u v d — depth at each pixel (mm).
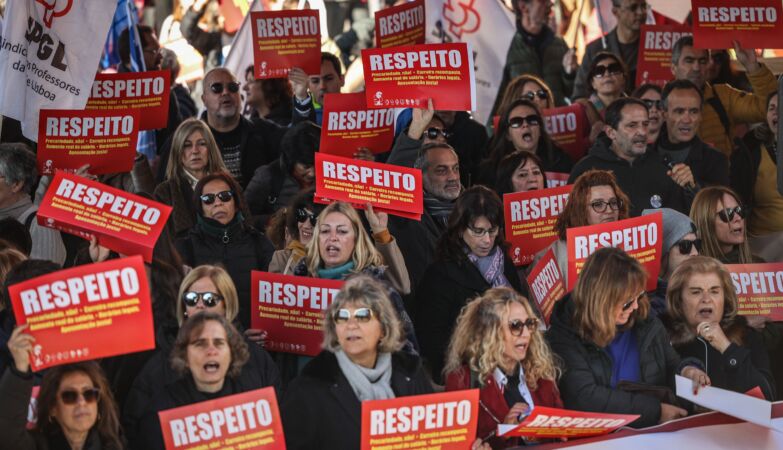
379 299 20016
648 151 32250
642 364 22719
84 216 22625
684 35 39531
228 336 20062
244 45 40812
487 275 25766
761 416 19453
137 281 18953
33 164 28156
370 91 27844
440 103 27922
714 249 27906
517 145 34562
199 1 48875
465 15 40656
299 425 19766
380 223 25281
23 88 28078
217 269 22344
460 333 21125
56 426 19203
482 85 40750
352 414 19781
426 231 28172
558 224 27156
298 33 35656
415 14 35844
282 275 23547
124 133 28188
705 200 27906
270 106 39562
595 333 22219
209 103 35094
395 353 20641
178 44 48188
